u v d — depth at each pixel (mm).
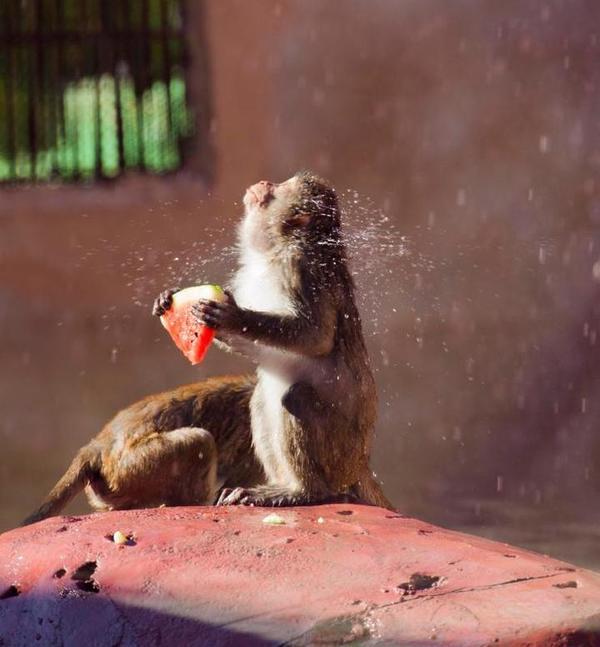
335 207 9523
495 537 15250
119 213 21078
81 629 5957
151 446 9055
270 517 6887
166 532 6547
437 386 20234
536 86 21156
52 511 9156
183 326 8430
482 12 21062
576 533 15250
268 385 8883
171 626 5727
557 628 5328
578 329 20703
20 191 21500
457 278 20844
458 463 18859
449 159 21047
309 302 8883
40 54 22438
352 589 5754
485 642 5254
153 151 21984
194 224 20938
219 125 20984
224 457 9375
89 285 21000
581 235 21000
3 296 20938
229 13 20891
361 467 9008
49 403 20422
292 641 5465
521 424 19750
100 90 22219
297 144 20938
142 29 21969
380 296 20469
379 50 20984
